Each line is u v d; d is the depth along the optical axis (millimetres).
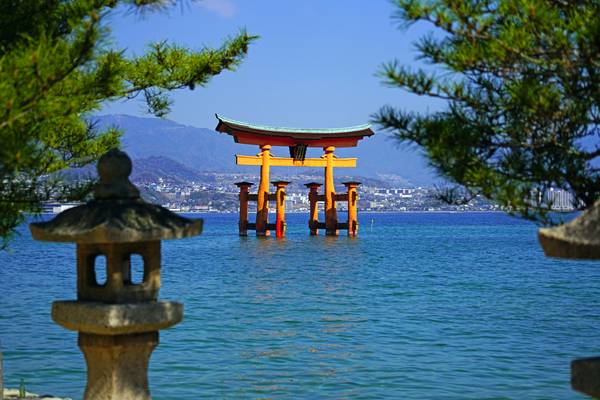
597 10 6996
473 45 7102
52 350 18562
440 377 15906
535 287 37375
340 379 15750
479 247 79125
